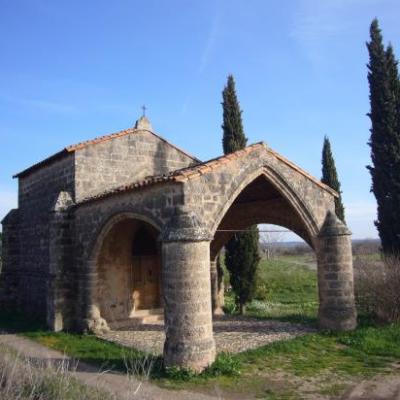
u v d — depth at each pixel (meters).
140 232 16.97
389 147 17.86
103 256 15.38
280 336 13.12
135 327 15.35
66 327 14.69
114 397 5.92
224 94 20.12
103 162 16.53
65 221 15.19
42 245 17.86
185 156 19.03
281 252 61.88
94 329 14.14
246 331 14.12
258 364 10.47
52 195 17.33
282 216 16.03
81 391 6.01
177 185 10.87
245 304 19.11
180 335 9.71
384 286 14.56
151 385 8.98
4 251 19.77
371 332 12.88
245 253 19.09
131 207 12.38
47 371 6.17
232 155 12.07
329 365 10.42
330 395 8.52
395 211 17.48
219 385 9.04
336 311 13.38
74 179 15.77
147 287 16.95
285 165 13.59
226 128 19.88
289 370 10.04
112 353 11.52
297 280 26.91
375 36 18.67
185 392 8.59
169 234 10.03
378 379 9.41
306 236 15.26
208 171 11.32
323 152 22.53
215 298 18.31
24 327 15.58
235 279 19.06
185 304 9.80
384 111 18.12
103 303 15.24
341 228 13.79
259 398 8.38
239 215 17.44
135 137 17.56
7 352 7.82
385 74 18.33
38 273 18.00
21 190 20.36
